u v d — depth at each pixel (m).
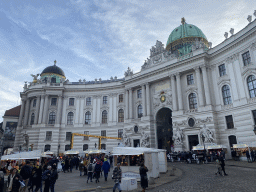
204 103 39.44
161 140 49.00
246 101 33.44
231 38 38.06
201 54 40.53
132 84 53.44
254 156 27.58
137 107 52.50
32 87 61.84
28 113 61.28
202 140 36.78
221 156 18.36
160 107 47.28
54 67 70.81
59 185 16.86
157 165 19.64
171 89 45.91
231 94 36.34
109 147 54.28
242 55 35.47
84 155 40.88
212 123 36.75
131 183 14.67
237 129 34.22
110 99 58.47
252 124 31.92
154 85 49.84
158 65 48.94
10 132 76.06
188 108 42.12
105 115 58.09
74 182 18.30
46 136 55.84
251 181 14.37
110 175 22.80
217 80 39.44
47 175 12.25
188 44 54.72
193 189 13.15
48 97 59.84
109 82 59.97
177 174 20.72
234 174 18.12
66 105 59.81
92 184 17.16
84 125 57.91
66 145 56.41
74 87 61.44
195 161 31.48
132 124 50.78
